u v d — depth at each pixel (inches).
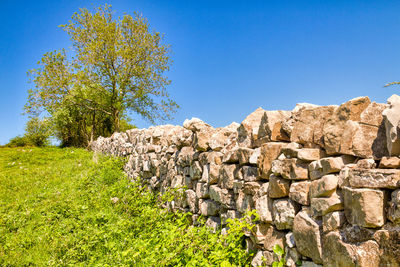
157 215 210.5
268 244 115.5
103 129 1224.2
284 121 122.0
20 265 165.8
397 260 68.0
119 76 906.7
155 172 279.3
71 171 446.0
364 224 75.3
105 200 263.3
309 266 94.3
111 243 162.1
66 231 202.4
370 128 86.4
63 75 850.8
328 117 101.7
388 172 73.4
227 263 109.4
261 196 123.0
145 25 887.7
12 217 243.0
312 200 93.9
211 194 165.9
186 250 131.3
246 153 136.5
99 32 853.2
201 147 181.3
